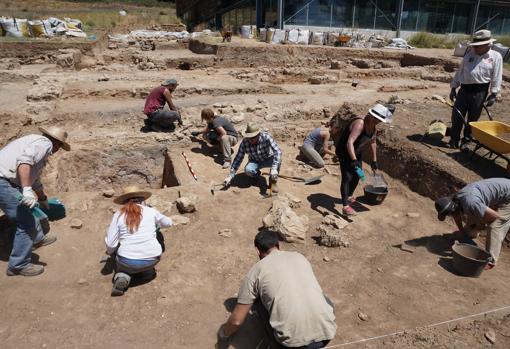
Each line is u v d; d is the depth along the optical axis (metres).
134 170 8.13
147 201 5.53
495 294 3.97
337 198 6.25
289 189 6.46
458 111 6.50
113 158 7.99
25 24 19.84
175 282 4.11
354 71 15.39
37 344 3.29
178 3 43.03
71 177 7.55
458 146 6.89
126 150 8.06
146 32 24.36
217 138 7.59
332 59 18.88
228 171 7.24
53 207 5.13
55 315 3.62
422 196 6.23
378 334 3.46
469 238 4.75
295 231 4.87
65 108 9.26
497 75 6.17
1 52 16.69
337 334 3.45
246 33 22.12
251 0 24.34
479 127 6.45
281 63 18.14
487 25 26.36
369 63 18.19
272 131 8.84
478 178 5.74
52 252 4.57
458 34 25.59
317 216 5.61
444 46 23.11
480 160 6.42
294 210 5.75
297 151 8.32
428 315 3.68
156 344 3.35
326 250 4.76
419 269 4.39
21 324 3.50
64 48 17.64
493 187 4.20
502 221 4.28
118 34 24.34
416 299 3.91
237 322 3.04
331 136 8.93
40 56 17.11
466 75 6.37
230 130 7.44
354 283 4.15
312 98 11.14
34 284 4.04
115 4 50.78
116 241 3.89
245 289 3.01
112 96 10.56
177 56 17.45
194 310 3.74
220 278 4.21
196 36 22.95
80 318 3.60
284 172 7.20
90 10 41.75
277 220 4.97
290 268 2.98
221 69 16.39
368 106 9.02
